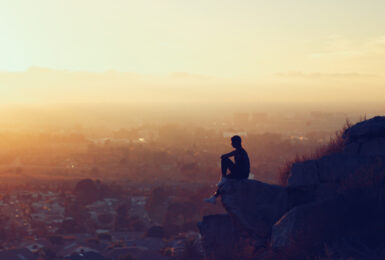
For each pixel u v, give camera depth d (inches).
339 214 320.8
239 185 398.3
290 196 402.9
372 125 439.5
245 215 391.2
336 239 302.4
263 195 397.7
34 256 2623.0
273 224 385.7
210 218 419.8
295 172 410.9
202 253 442.9
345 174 396.5
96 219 4547.2
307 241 308.7
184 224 3786.9
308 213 327.0
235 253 368.8
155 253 2388.0
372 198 327.0
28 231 3828.7
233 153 405.4
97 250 2721.5
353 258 275.6
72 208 4881.9
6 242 3225.9
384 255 269.4
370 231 298.4
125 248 2588.6
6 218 4274.1
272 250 334.0
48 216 4601.4
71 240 3238.2
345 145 459.8
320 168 405.1
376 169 377.4
